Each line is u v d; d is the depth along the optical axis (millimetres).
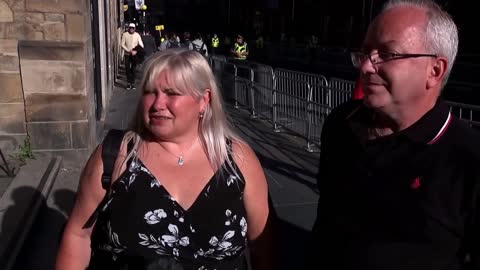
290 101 8492
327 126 1982
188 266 1962
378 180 1682
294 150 7672
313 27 42656
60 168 6328
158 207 1957
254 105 10352
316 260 1948
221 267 2021
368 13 31828
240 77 11227
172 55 2027
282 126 8844
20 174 5602
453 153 1579
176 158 2039
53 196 5441
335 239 1796
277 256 2268
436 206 1567
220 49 46844
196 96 2018
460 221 1549
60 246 2131
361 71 1691
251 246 2256
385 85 1652
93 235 2098
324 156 1956
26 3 6195
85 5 6492
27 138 6441
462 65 20219
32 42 6230
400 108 1667
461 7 25578
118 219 1955
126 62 14891
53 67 6324
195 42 20844
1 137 6414
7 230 4141
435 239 1566
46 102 6391
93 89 7727
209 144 2047
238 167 2072
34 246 4328
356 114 1872
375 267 1649
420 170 1613
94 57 8648
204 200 1992
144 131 2092
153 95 2021
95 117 8016
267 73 9516
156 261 1928
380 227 1662
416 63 1603
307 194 5734
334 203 1821
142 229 1940
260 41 40969
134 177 1986
